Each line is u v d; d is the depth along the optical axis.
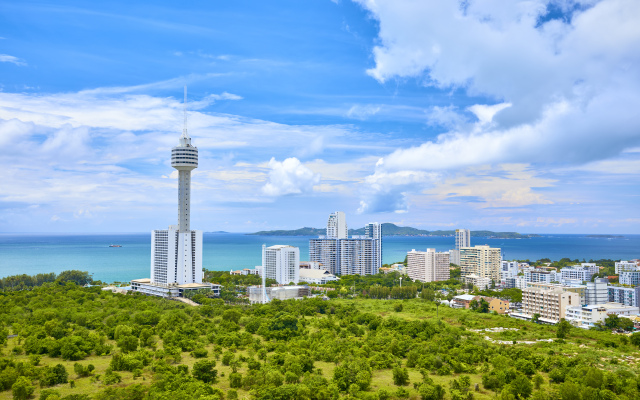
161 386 153.25
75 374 170.25
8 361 168.12
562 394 152.75
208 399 140.00
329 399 151.12
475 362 199.00
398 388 162.75
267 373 165.12
